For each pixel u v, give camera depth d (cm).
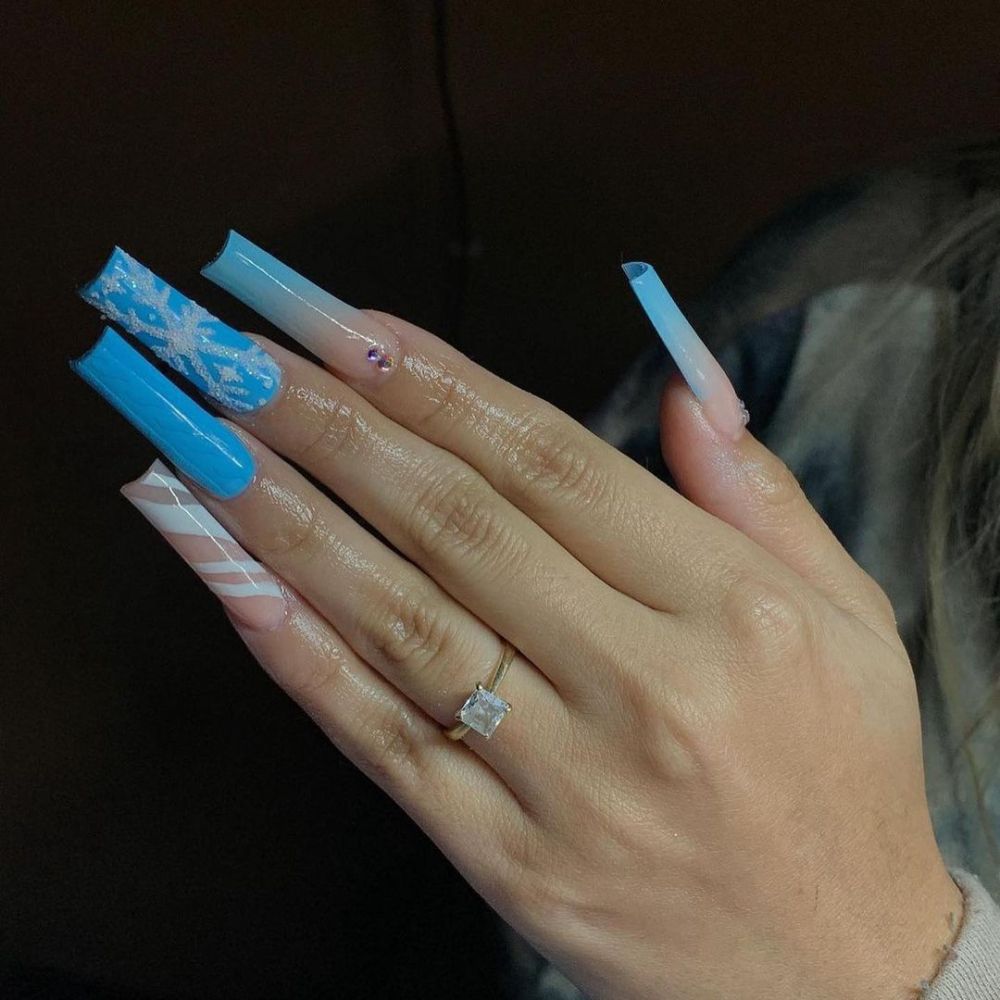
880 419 82
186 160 95
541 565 51
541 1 92
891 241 83
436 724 55
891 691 57
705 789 50
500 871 54
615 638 50
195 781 99
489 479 54
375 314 54
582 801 51
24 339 95
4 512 96
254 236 97
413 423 54
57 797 99
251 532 52
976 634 81
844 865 53
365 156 96
